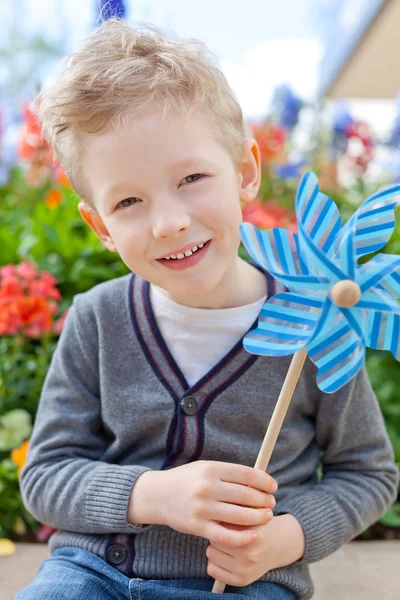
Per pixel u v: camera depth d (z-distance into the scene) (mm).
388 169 3424
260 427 1206
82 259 2275
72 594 1091
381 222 958
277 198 3129
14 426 1998
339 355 933
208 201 1082
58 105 1117
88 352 1295
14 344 2143
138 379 1247
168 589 1089
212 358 1229
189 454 1193
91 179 1130
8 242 2426
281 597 1136
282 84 3588
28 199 3078
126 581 1110
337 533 1165
